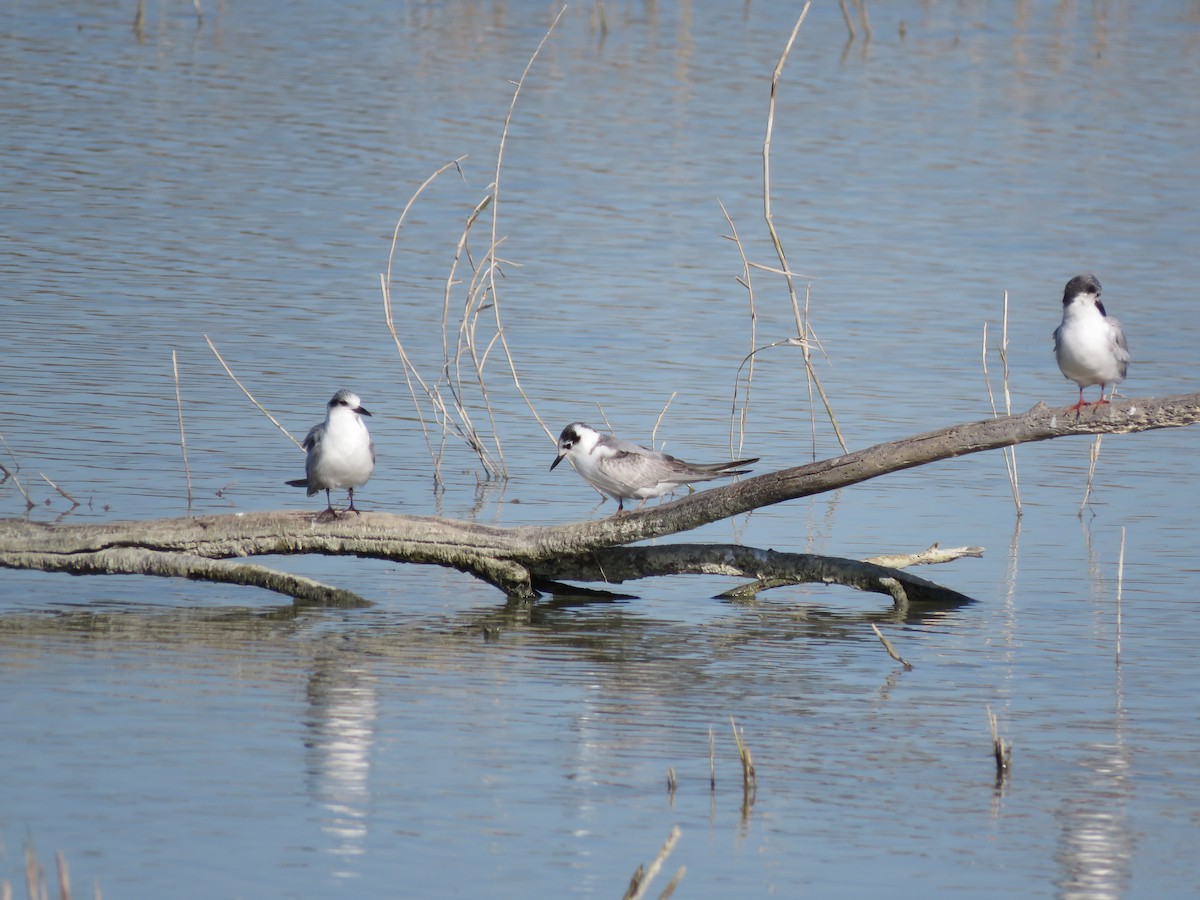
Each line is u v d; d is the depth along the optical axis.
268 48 43.22
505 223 28.66
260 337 21.70
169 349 20.91
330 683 11.52
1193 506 16.91
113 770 9.77
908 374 21.16
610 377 20.72
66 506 15.42
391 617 13.35
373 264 25.72
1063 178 33.38
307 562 14.97
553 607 13.88
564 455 14.88
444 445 18.25
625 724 10.92
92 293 23.23
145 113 35.34
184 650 12.20
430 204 29.66
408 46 44.19
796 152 34.88
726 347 22.25
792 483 13.16
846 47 46.62
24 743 10.13
